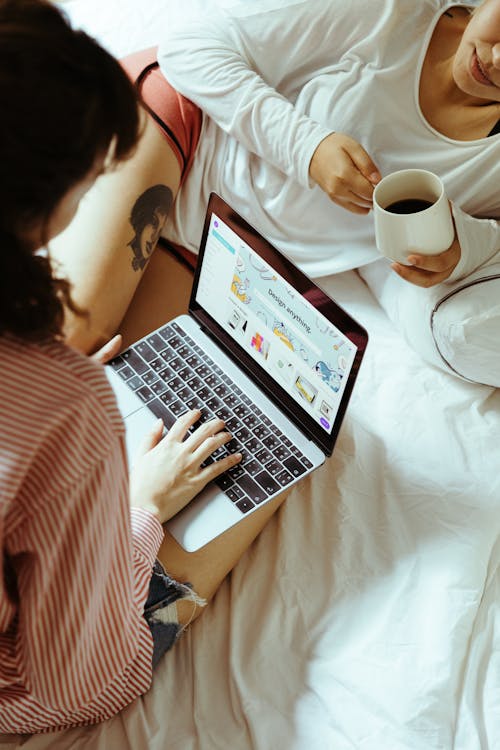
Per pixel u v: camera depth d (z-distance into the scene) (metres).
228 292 1.18
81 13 1.66
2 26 0.50
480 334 1.21
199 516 1.08
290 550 1.14
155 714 1.01
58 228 0.60
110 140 0.57
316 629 1.08
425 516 1.17
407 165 1.32
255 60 1.34
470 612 1.08
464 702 1.03
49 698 0.77
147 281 1.37
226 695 1.04
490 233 1.27
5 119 0.50
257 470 1.12
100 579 0.71
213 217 1.15
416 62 1.25
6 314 0.57
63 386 0.60
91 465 0.63
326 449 1.12
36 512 0.63
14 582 0.73
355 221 1.36
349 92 1.28
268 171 1.35
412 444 1.25
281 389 1.16
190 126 1.35
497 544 1.17
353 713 1.01
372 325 1.40
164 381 1.21
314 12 1.29
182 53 1.32
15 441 0.59
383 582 1.12
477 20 1.14
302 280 1.04
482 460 1.24
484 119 1.26
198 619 1.10
